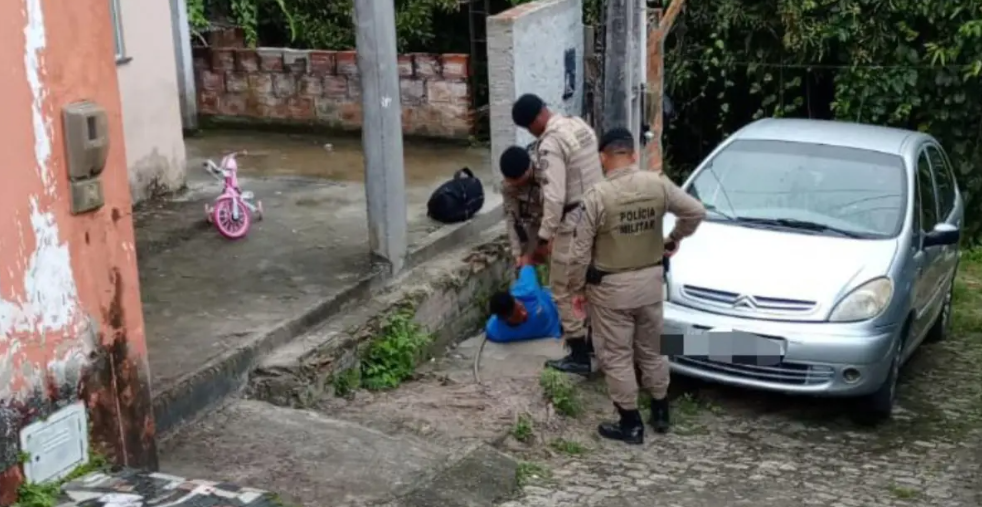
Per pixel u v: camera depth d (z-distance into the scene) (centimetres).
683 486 593
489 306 805
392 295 727
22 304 401
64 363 421
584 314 644
